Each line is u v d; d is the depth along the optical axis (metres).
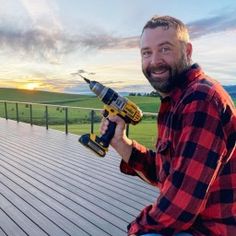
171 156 1.13
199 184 1.00
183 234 1.13
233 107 1.10
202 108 1.03
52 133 9.08
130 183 4.32
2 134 8.86
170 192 1.04
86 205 3.43
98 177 4.59
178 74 1.16
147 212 1.15
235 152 1.11
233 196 1.10
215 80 1.14
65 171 4.89
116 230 2.84
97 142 1.38
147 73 1.19
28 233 2.74
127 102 1.39
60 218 3.07
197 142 1.01
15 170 4.92
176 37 1.13
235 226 1.09
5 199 3.57
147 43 1.16
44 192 3.85
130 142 1.49
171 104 1.17
